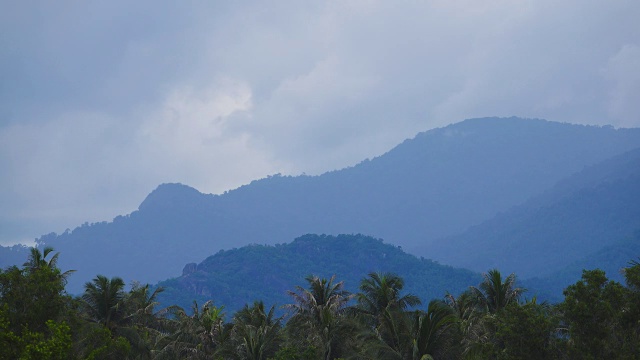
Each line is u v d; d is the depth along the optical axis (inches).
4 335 1311.5
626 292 1578.5
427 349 1968.5
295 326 2765.7
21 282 1637.6
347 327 2375.7
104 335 1849.2
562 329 1723.7
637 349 1492.4
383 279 2588.6
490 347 1658.5
